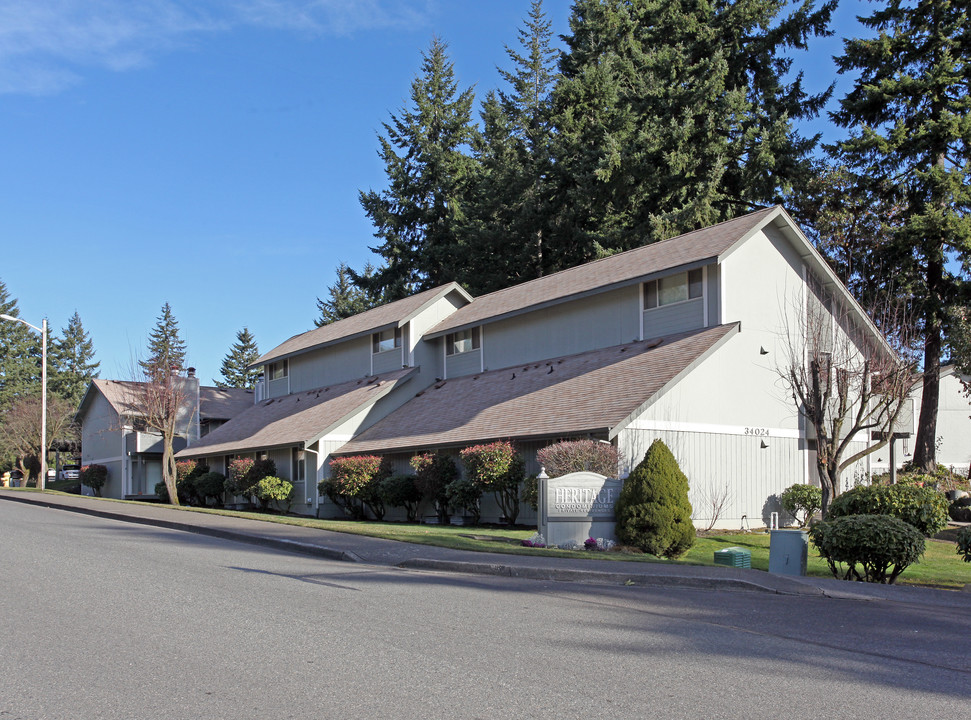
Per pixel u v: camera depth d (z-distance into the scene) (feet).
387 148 192.13
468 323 107.96
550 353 97.91
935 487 88.02
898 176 105.60
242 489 111.65
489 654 25.82
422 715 19.80
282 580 40.70
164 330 326.24
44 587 36.76
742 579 42.22
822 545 48.62
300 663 24.32
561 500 58.59
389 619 30.99
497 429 82.53
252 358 324.60
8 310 298.15
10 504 104.32
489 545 55.67
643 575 43.14
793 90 135.54
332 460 101.40
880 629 32.12
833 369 80.59
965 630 32.53
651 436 72.95
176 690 21.59
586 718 19.77
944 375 132.26
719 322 79.41
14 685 21.97
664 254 88.89
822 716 20.40
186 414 164.66
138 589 36.68
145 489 164.96
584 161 137.90
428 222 187.83
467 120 193.67
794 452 83.10
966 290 99.14
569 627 30.40
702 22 138.82
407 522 91.09
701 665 25.22
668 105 129.08
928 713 20.94
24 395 243.60
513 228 157.17
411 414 104.37
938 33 102.22
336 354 131.54
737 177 128.77
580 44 165.37
